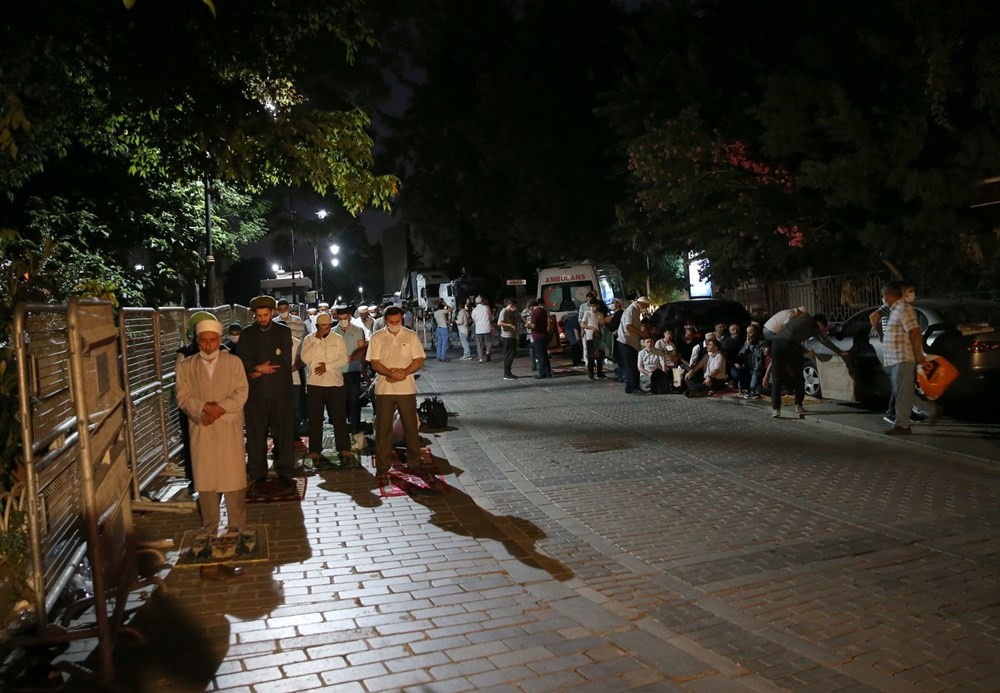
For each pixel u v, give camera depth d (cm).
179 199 1834
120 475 573
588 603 538
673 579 582
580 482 888
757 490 822
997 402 1117
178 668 445
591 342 1861
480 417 1370
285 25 970
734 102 1995
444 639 479
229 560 611
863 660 443
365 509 784
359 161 1041
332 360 986
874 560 607
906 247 1645
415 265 4784
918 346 1038
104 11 883
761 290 2266
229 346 967
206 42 944
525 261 4412
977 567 584
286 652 463
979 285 1614
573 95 2902
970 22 1509
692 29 2158
